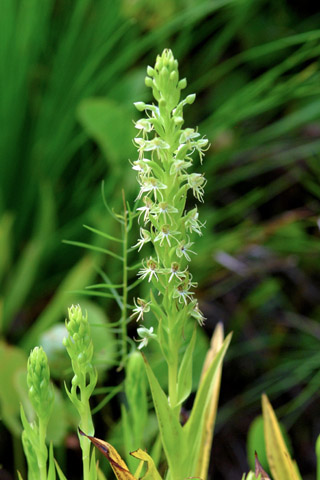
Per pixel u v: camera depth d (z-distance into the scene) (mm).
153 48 1368
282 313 1247
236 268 1165
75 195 1275
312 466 1104
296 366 1163
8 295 1119
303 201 1366
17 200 1297
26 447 568
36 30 1245
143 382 644
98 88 1262
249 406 1161
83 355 542
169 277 549
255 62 1441
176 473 574
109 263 1138
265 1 1463
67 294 1000
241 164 1354
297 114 1241
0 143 1249
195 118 1389
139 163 542
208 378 576
